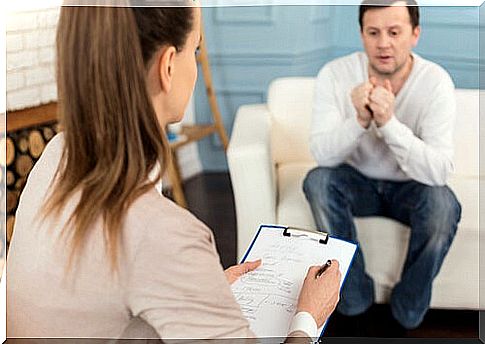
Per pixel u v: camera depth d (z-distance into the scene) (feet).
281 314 4.34
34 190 3.58
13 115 6.12
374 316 6.53
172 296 3.23
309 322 3.84
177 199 7.11
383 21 6.77
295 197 6.71
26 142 6.15
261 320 4.31
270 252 4.69
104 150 3.37
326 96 6.85
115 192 3.31
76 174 3.41
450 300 6.41
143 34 3.55
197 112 7.32
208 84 7.30
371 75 6.68
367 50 6.81
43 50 6.16
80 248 3.31
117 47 3.40
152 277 3.22
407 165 6.47
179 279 3.24
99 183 3.32
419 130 6.61
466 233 6.37
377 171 6.49
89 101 3.40
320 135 6.72
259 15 7.20
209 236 3.37
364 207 6.54
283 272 4.55
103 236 3.28
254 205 6.75
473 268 6.37
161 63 3.62
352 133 6.52
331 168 6.60
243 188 6.72
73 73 3.41
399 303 6.49
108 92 3.40
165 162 3.42
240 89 7.32
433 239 6.37
